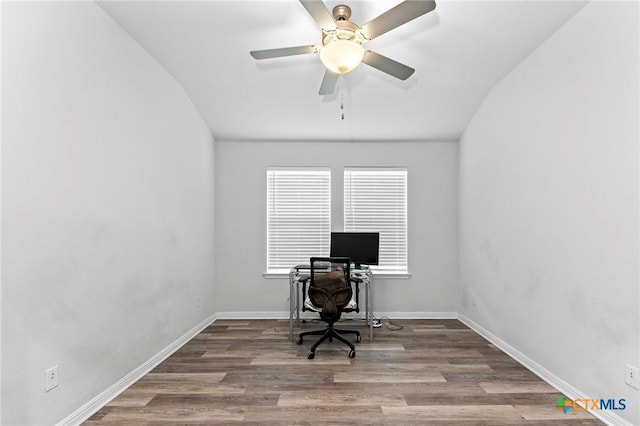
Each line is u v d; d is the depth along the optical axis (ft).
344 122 13.56
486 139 11.95
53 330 6.26
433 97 12.02
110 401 7.66
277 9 8.00
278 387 8.32
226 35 8.93
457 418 6.91
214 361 10.01
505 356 10.31
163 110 10.30
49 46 6.22
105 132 7.71
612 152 6.69
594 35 7.14
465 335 12.39
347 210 14.99
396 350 10.87
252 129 14.03
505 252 10.69
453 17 8.19
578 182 7.60
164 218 10.30
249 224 14.92
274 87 11.53
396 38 9.03
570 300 7.85
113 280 7.94
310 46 7.62
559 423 6.75
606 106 6.83
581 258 7.51
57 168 6.37
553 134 8.42
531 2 7.57
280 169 14.97
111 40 7.99
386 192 15.02
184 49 9.48
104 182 7.66
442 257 14.83
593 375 7.17
